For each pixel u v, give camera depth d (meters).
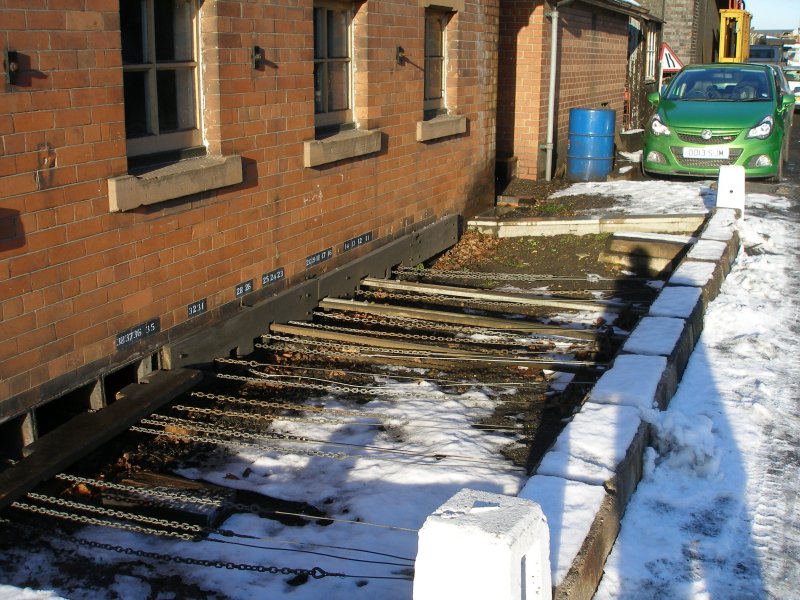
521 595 2.96
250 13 6.68
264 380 6.40
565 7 15.19
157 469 5.43
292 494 5.14
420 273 9.46
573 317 8.20
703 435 4.94
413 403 6.41
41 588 4.24
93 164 5.38
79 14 5.18
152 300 6.00
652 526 4.39
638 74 21.53
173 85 6.29
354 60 8.44
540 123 14.53
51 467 4.87
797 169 15.71
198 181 6.22
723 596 3.90
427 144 9.80
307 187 7.64
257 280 7.11
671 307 6.91
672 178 14.53
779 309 7.70
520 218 11.27
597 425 4.82
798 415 5.66
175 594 4.22
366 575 4.34
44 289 5.14
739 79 14.50
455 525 2.89
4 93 4.77
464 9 10.35
